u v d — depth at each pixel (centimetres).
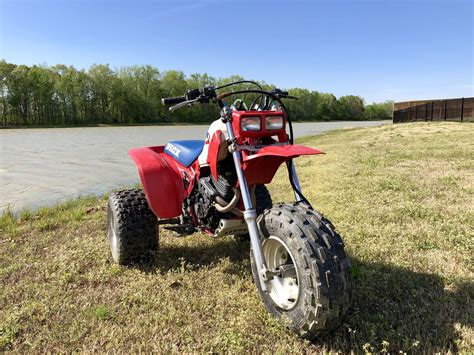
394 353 237
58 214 593
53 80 6341
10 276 360
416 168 864
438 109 2914
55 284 341
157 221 386
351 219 494
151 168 371
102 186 881
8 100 5903
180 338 258
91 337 262
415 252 385
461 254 377
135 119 6962
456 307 281
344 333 251
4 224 543
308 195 638
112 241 401
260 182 305
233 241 440
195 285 332
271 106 334
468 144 1269
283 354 236
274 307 266
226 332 257
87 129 4581
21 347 255
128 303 305
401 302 290
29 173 1067
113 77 6756
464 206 540
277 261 272
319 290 222
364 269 342
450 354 226
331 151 1323
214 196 325
